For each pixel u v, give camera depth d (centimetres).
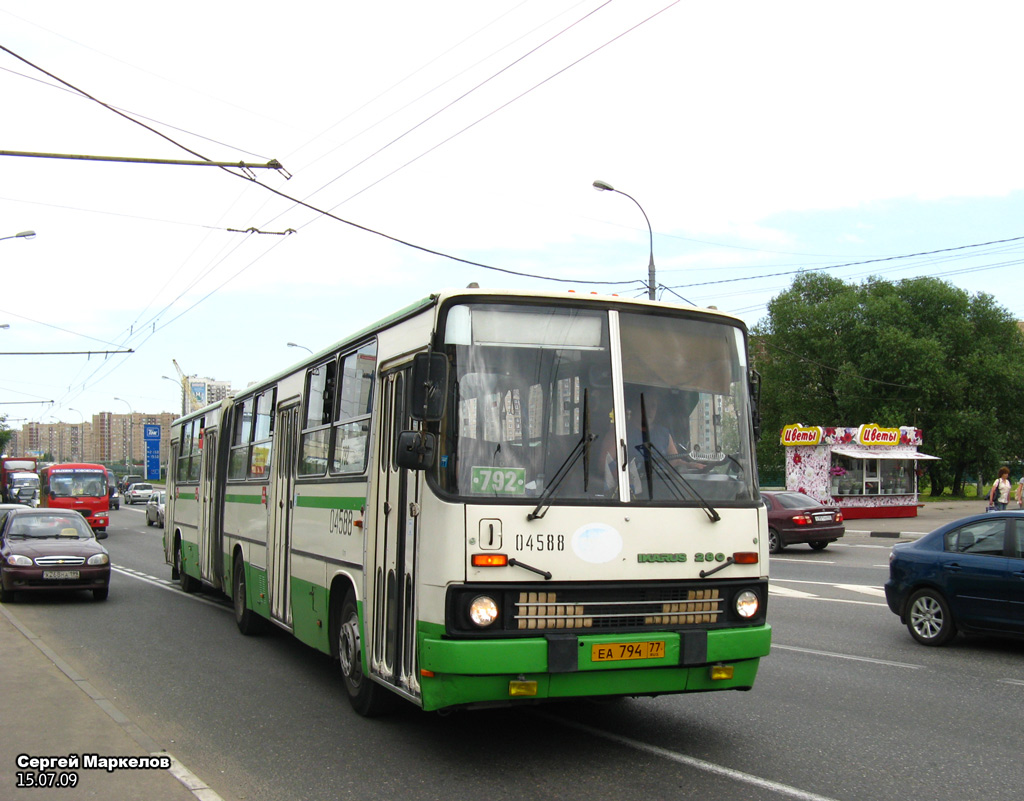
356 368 832
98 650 1125
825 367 5672
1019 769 622
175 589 1838
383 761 650
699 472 664
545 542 608
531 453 626
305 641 925
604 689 606
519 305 651
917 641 1122
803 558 2262
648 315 682
